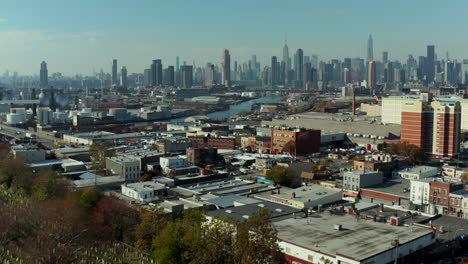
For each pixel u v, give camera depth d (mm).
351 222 164000
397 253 139125
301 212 183500
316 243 143000
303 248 140375
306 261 139625
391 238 146750
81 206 198375
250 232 135250
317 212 178500
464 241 162250
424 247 150000
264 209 146625
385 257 136250
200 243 136750
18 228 186500
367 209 195125
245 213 182625
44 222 185000
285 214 181500
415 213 188750
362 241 144375
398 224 160750
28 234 181375
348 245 141125
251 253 125562
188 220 163375
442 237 163500
